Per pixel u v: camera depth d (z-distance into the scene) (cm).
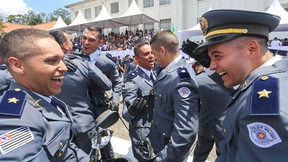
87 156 133
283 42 1102
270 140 74
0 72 206
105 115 141
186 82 151
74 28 2062
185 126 144
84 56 263
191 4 1741
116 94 322
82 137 201
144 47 241
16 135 85
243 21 94
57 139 104
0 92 201
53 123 106
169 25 1880
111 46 1883
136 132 226
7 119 87
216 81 169
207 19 106
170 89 161
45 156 94
